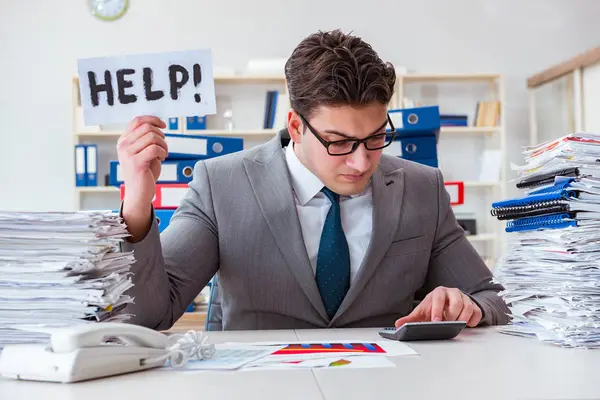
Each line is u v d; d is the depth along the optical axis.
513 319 1.29
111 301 1.02
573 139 1.17
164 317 1.39
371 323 1.58
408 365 0.94
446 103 5.73
